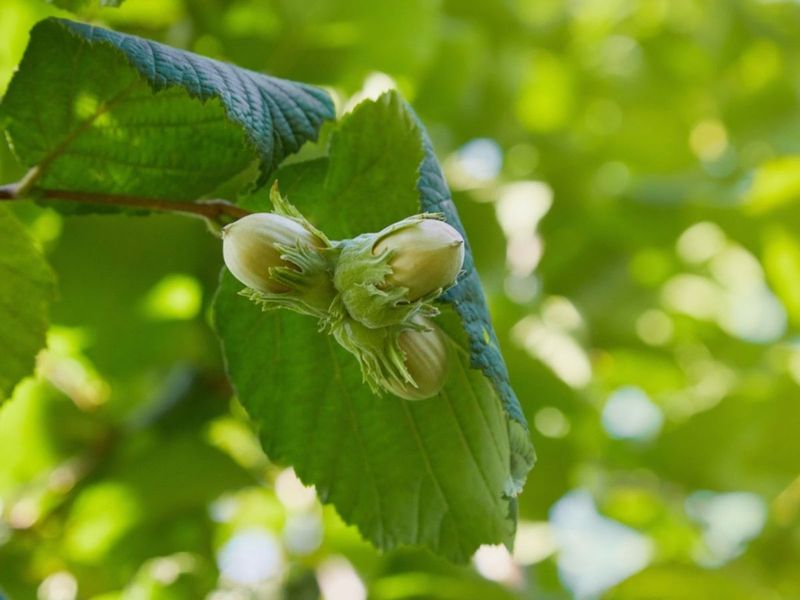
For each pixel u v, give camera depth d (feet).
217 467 2.34
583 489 3.03
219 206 1.69
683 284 3.29
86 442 2.41
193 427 2.34
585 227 2.98
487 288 2.49
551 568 2.77
